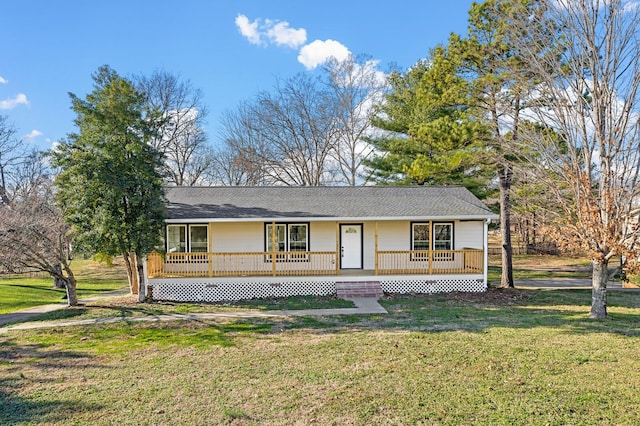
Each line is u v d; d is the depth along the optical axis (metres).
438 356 8.27
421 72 24.62
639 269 10.41
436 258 17.70
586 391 6.48
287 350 8.95
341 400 6.24
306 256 17.47
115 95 14.36
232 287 16.16
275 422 5.58
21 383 7.23
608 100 10.66
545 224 12.63
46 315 13.66
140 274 15.58
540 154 12.92
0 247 13.44
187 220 15.88
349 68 34.06
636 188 10.23
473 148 15.91
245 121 35.25
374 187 20.11
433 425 5.43
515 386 6.69
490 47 15.08
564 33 11.86
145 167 14.54
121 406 6.18
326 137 34.62
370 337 9.87
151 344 9.74
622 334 9.92
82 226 14.20
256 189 19.75
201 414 5.85
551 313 12.70
